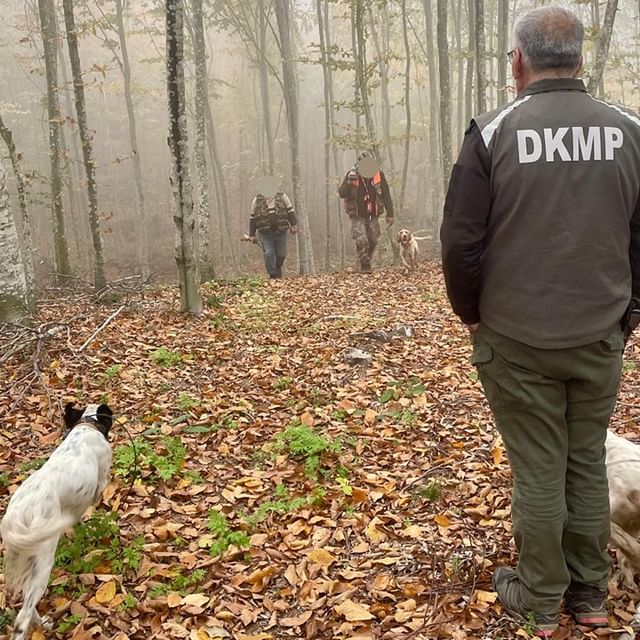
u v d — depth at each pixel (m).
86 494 3.54
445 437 5.21
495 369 2.70
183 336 8.22
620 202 2.50
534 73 2.61
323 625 3.16
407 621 3.08
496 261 2.61
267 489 4.52
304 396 6.20
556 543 2.69
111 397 6.14
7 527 3.05
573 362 2.55
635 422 5.17
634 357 6.91
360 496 4.30
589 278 2.50
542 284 2.52
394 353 7.45
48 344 7.27
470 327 2.86
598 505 2.76
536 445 2.68
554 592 2.75
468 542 3.65
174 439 5.22
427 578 3.38
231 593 3.45
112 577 3.54
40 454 5.11
